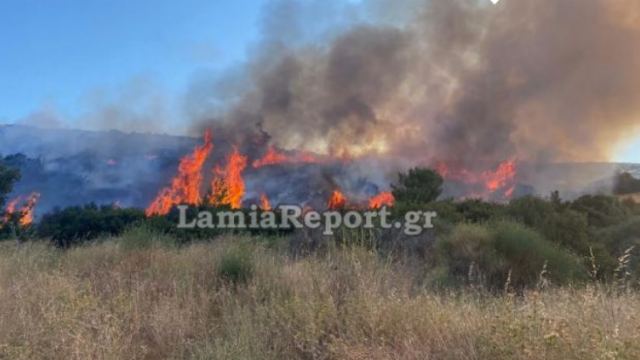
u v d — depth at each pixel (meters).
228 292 6.12
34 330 4.42
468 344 3.99
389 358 4.00
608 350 3.33
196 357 4.24
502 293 6.84
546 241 9.12
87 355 3.99
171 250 9.16
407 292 5.84
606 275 8.22
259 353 4.24
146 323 5.09
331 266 6.93
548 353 3.46
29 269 7.07
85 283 6.26
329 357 4.32
